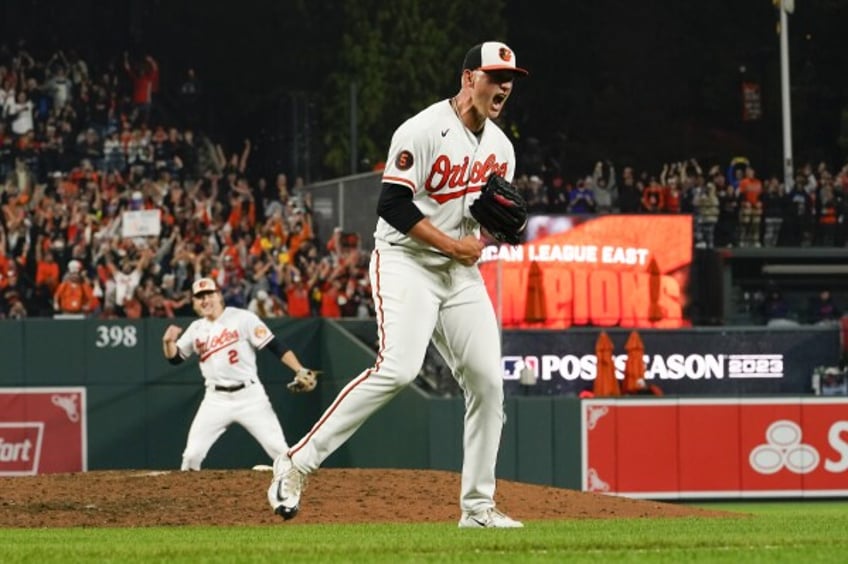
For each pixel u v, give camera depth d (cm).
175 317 6806
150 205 7662
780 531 2339
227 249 7350
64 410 6094
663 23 11306
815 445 5828
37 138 8506
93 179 7988
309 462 2375
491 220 2397
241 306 7200
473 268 2416
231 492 3631
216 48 10519
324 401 6262
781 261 7931
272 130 9456
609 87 11138
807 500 5816
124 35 10069
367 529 2603
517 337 6438
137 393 6131
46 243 7312
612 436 5731
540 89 11138
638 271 6894
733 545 2002
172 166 8462
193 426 4834
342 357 6131
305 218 7681
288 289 7125
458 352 2431
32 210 7494
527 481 5681
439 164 2364
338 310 7138
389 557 1816
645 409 5759
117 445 6109
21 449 6069
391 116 10244
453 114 2373
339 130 10094
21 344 6078
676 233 6931
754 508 5597
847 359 6575
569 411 5712
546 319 6750
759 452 5800
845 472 5838
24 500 3553
